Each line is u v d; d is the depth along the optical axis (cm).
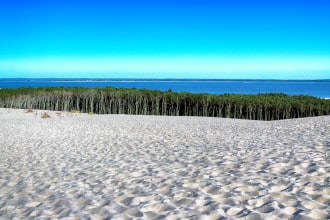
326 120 2689
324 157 1084
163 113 8850
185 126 2828
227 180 897
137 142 1878
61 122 3388
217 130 2405
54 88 10138
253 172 960
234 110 8069
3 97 8675
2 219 744
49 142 2019
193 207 707
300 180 841
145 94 9019
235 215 640
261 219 606
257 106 8194
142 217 675
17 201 881
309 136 1691
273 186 806
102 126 2928
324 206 655
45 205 822
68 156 1523
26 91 9556
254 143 1552
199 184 884
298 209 641
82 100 9575
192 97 8612
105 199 827
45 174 1183
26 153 1667
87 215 717
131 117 4262
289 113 7975
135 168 1170
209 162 1161
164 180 968
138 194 848
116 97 9112
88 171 1179
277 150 1280
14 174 1221
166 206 732
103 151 1614
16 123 3312
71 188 962
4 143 2039
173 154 1409
